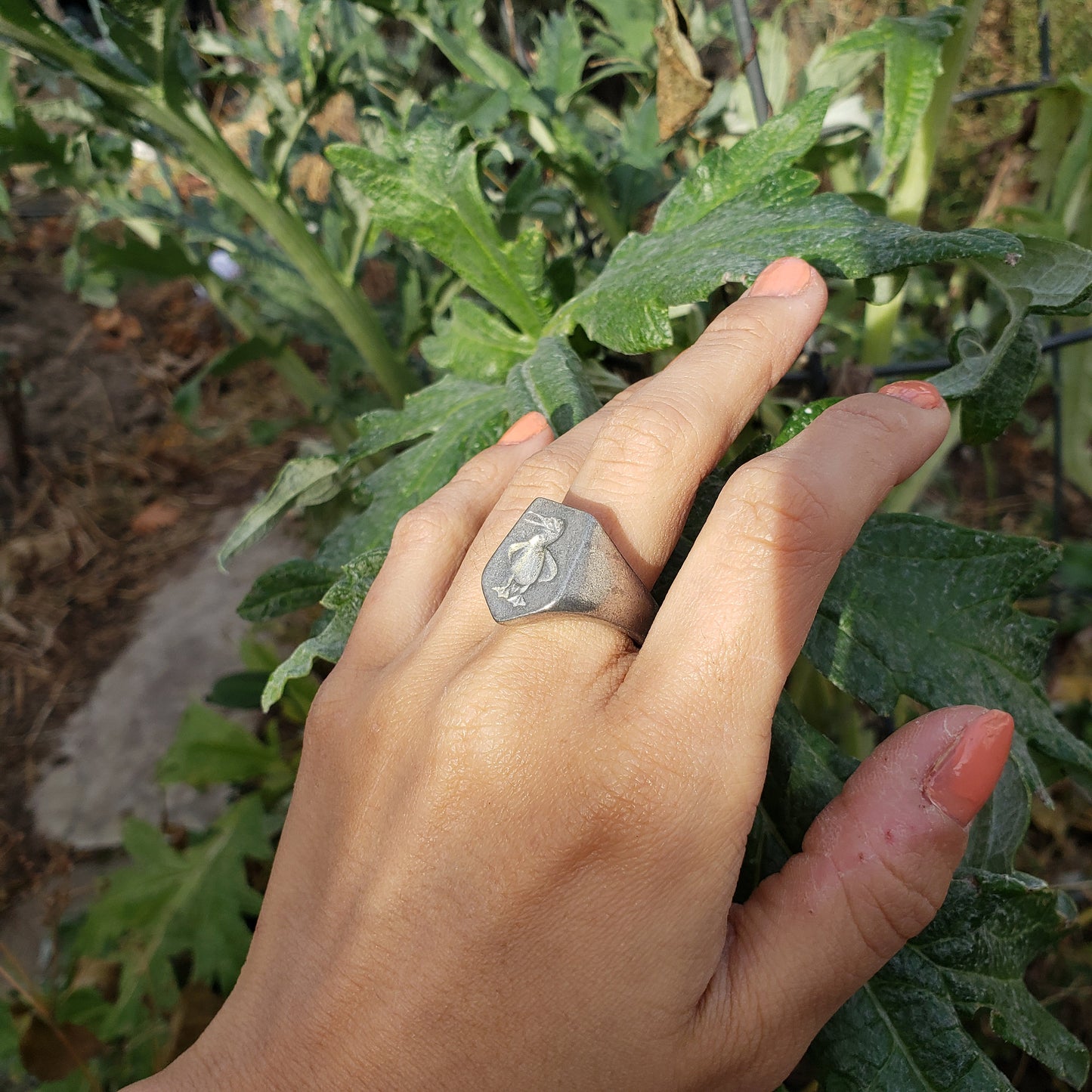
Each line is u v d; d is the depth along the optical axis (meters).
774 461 0.14
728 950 0.14
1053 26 0.34
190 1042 0.32
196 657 0.56
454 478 0.18
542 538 0.14
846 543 0.14
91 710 0.53
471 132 0.26
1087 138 0.29
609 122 0.37
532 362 0.20
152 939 0.34
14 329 0.81
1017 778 0.18
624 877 0.13
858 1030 0.15
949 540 0.17
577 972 0.13
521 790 0.14
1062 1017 0.34
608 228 0.30
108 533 0.66
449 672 0.15
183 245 0.39
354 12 0.33
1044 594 0.46
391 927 0.14
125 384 0.77
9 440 0.72
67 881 0.45
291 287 0.37
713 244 0.18
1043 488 0.56
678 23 0.22
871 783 0.14
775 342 0.15
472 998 0.14
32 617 0.60
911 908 0.13
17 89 0.34
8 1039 0.31
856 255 0.16
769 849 0.16
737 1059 0.13
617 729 0.13
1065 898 0.17
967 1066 0.15
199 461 0.71
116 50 0.27
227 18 0.31
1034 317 0.18
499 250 0.22
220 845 0.37
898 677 0.17
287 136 0.30
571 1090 0.13
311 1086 0.14
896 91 0.22
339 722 0.16
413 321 0.34
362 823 0.15
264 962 0.16
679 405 0.15
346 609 0.19
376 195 0.22
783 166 0.19
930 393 0.15
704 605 0.13
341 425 0.44
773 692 0.13
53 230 0.89
